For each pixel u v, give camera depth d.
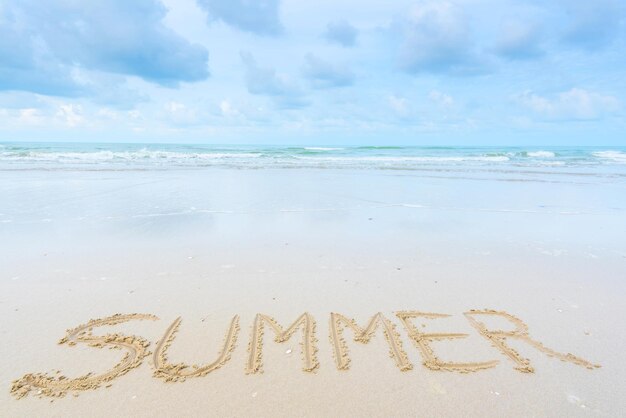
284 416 2.69
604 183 14.98
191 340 3.58
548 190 12.98
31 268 5.13
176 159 24.67
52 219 7.73
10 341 3.48
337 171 18.52
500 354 3.47
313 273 5.20
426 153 36.75
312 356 3.39
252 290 4.64
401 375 3.16
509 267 5.56
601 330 3.87
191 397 2.86
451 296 4.59
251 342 3.58
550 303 4.44
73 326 3.76
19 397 2.81
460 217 8.69
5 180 12.86
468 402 2.86
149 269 5.21
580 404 2.84
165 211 8.66
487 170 19.88
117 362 3.24
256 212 8.74
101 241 6.37
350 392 2.95
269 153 33.56
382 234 7.14
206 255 5.80
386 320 4.02
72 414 2.66
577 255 6.14
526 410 2.78
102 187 11.77
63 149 32.38
